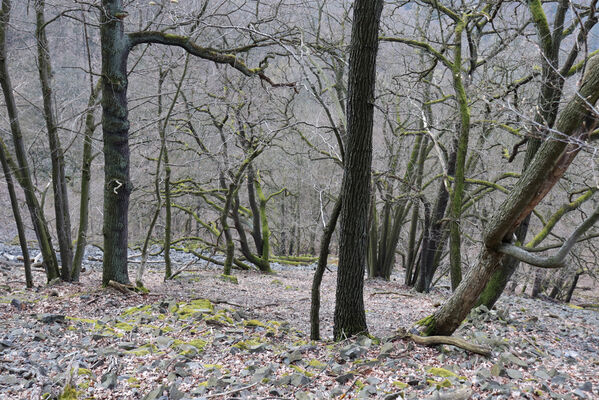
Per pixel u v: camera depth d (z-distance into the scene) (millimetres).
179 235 21875
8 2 9586
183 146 16391
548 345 7336
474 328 8281
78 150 15406
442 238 15555
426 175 18750
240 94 13797
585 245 15664
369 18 6258
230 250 17062
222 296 12609
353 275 7199
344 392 5207
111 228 10438
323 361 6426
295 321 10258
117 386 5520
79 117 11578
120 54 9836
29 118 13711
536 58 9445
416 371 5715
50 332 7207
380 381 5418
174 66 11281
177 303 9609
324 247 7367
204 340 7316
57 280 11102
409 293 16141
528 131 5633
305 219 28188
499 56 11750
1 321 7570
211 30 12133
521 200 5570
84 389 5363
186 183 18953
